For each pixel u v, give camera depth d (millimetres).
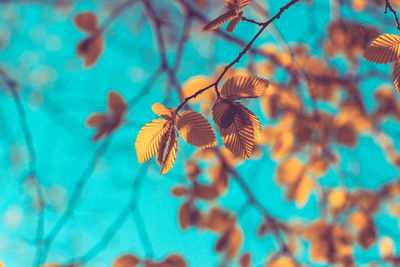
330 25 1713
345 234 1984
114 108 1688
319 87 2098
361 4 1795
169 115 1011
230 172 1994
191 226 1946
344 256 1982
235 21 1016
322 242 1992
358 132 2193
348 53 1816
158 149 1009
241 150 1006
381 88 2174
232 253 2051
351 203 2080
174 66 2078
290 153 1998
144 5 2053
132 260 1755
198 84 1595
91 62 1621
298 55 2176
